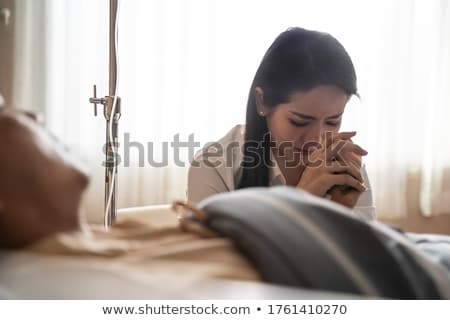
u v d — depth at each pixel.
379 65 3.07
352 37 3.02
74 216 0.61
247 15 2.92
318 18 2.98
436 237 1.08
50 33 2.81
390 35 3.07
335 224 0.62
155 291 0.52
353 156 1.25
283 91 1.37
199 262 0.58
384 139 3.10
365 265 0.60
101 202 2.81
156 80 2.85
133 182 2.82
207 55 2.89
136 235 0.66
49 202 0.59
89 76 2.82
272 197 0.65
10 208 0.58
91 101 1.51
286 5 2.95
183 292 0.52
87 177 0.64
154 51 2.85
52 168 0.60
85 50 2.81
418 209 3.24
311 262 0.57
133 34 2.82
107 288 0.52
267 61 1.41
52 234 0.59
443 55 3.18
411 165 3.21
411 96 3.15
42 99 2.81
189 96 2.89
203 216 0.67
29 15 2.79
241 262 0.59
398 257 0.64
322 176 1.21
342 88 1.36
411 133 3.18
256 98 1.46
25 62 2.80
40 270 0.54
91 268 0.54
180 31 2.87
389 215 3.12
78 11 2.80
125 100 2.82
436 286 0.65
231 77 2.92
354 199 1.23
